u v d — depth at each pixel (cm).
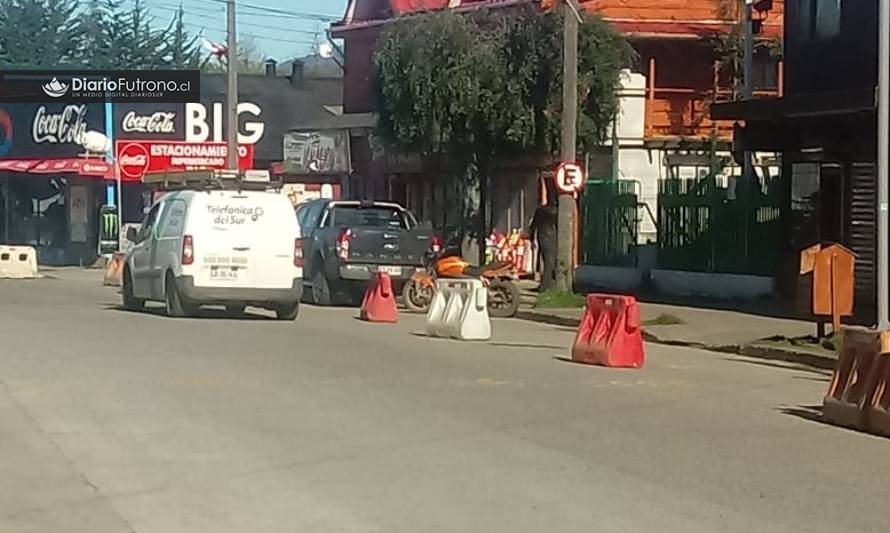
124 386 1504
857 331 1323
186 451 1135
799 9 2650
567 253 2772
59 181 5366
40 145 5181
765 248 2773
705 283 2897
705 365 1866
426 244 2894
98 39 6981
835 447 1190
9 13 6819
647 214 3209
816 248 2027
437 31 3100
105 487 998
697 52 3603
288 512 918
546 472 1057
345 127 4291
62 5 6944
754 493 988
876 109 2075
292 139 4634
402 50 3134
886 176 1778
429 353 1909
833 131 2552
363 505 938
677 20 3584
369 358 1819
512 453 1136
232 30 3875
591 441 1201
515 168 3522
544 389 1542
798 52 2653
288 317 2464
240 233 2392
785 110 2389
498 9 3444
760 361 1947
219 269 2383
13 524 886
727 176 3306
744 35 3269
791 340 2059
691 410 1403
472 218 3531
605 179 3491
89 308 2656
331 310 2764
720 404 1453
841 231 2580
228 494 973
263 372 1644
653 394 1522
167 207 2511
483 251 3216
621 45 3189
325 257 2883
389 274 2833
